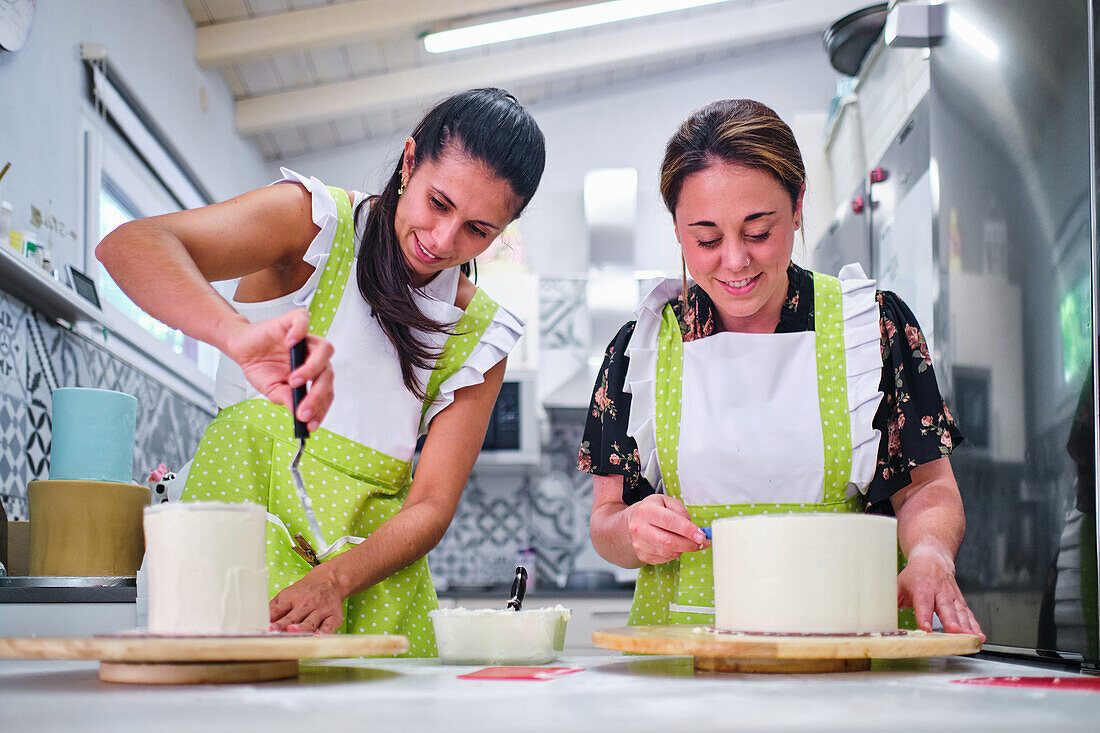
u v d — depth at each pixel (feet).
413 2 12.21
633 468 4.35
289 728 1.66
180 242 3.53
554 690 2.31
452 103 3.98
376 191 4.73
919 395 4.08
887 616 3.00
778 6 15.31
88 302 7.52
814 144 9.47
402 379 4.25
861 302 4.23
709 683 2.52
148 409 10.01
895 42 5.49
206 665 2.48
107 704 2.02
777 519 2.91
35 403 7.31
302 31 12.04
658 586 4.33
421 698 2.13
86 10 8.76
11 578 5.70
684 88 16.66
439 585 14.26
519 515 14.74
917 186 6.51
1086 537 3.66
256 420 4.07
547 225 16.19
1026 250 4.24
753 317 4.27
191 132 11.75
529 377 13.79
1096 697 2.20
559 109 16.53
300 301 4.14
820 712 1.91
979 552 4.72
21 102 7.47
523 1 12.55
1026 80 4.26
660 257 16.06
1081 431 3.72
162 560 2.65
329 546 3.95
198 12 11.74
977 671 2.97
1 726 1.69
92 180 8.86
